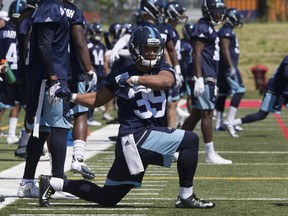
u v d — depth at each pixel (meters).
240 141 47.16
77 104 25.20
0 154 39.38
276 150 41.97
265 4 166.00
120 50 42.38
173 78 22.83
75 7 27.00
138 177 23.02
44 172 32.34
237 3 166.00
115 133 52.06
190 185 23.83
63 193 25.86
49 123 25.34
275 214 22.94
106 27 120.62
